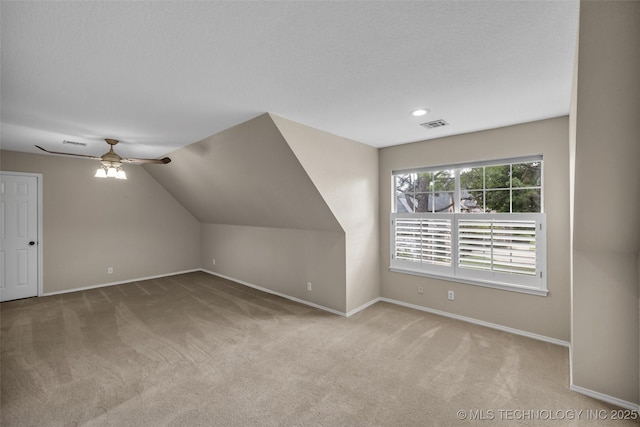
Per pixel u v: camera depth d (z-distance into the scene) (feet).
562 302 9.47
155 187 18.95
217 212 17.78
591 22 3.81
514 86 7.11
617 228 6.38
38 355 9.00
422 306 12.73
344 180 11.96
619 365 6.77
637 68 4.08
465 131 10.97
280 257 15.15
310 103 8.14
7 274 14.10
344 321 11.63
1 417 6.33
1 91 7.23
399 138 12.01
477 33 4.99
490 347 9.38
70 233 15.80
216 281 18.10
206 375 7.93
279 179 11.57
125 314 12.48
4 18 4.46
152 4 4.21
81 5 4.20
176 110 8.60
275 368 8.27
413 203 13.06
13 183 14.16
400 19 4.61
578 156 5.55
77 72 6.30
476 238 11.12
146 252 18.60
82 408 6.64
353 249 12.59
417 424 6.15
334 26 4.79
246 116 9.15
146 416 6.39
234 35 5.03
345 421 6.24
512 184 10.44
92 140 11.91
